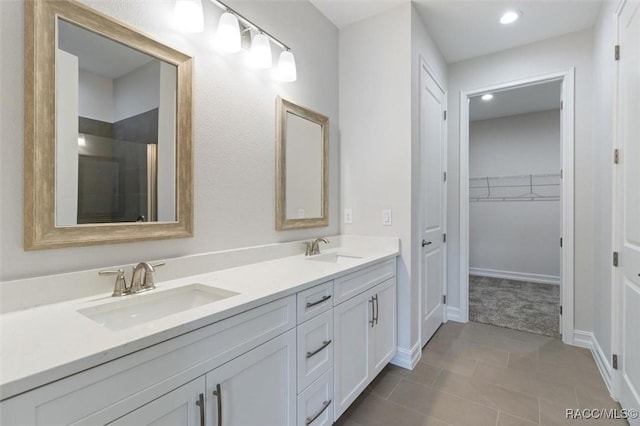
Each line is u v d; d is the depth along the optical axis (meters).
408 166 2.20
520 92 3.74
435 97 2.79
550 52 2.68
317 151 2.27
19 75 0.96
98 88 1.14
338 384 1.54
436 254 2.86
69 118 1.07
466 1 2.18
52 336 0.77
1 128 0.93
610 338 1.92
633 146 1.59
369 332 1.85
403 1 2.17
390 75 2.27
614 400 1.81
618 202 1.81
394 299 2.18
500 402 1.80
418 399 1.83
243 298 1.08
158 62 1.32
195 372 0.89
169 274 1.33
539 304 3.59
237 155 1.66
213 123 1.53
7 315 0.91
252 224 1.75
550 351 2.45
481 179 5.03
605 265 2.08
